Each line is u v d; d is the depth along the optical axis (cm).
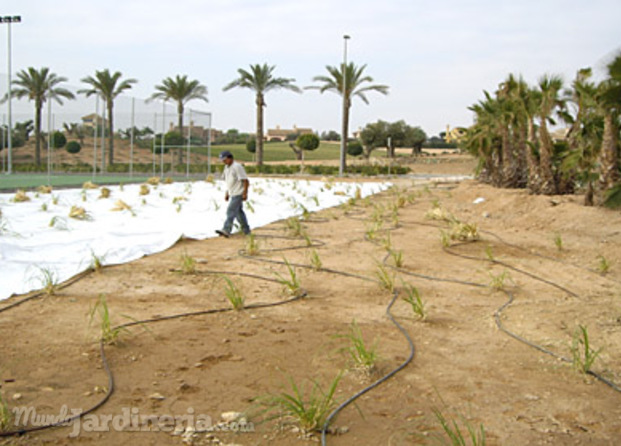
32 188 1922
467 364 450
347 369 430
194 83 4309
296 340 495
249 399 373
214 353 457
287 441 321
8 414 332
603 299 664
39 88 2700
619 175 1319
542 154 1647
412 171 5244
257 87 4194
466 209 1677
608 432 340
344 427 339
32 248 851
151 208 1484
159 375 409
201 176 2858
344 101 4088
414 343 496
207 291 657
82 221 1178
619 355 474
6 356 434
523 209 1490
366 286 702
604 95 1243
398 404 373
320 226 1262
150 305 591
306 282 716
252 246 893
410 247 998
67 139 2867
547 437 332
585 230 1158
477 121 2511
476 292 691
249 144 6506
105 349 456
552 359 464
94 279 696
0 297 600
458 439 327
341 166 4091
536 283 741
